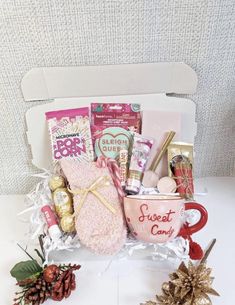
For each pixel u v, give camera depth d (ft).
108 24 2.10
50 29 2.10
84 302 1.94
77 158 2.31
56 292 1.88
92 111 2.33
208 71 2.28
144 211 1.86
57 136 2.30
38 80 2.23
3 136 2.46
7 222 2.49
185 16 2.08
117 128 2.33
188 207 2.02
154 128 2.33
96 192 2.07
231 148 2.62
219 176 2.77
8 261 2.19
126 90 2.30
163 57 2.23
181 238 2.06
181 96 2.38
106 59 2.22
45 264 2.03
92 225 1.99
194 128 2.42
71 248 2.08
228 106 2.44
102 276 2.08
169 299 1.82
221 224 2.39
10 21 2.05
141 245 2.04
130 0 2.02
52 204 2.18
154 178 2.29
